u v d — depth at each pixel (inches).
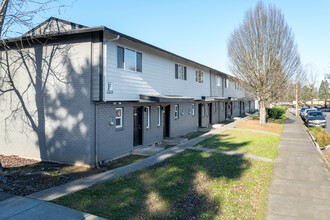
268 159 441.7
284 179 343.3
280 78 887.1
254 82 912.3
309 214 238.4
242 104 1640.0
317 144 577.6
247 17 893.2
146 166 371.9
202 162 395.2
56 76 409.1
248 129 828.6
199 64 764.0
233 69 942.4
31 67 432.5
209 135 680.4
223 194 275.1
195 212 230.1
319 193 292.4
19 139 447.8
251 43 878.4
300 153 506.9
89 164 382.0
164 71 591.8
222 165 382.6
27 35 449.4
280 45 866.8
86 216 210.8
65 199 244.4
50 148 417.1
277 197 280.4
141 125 529.7
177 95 667.4
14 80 450.0
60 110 406.9
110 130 420.5
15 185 288.0
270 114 1241.4
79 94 390.0
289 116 1664.6
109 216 213.3
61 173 344.2
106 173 338.0
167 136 650.8
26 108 438.6
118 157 442.6
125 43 436.1
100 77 375.6
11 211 217.2
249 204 256.2
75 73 392.8
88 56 382.0
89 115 383.2
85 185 288.7
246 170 366.6
